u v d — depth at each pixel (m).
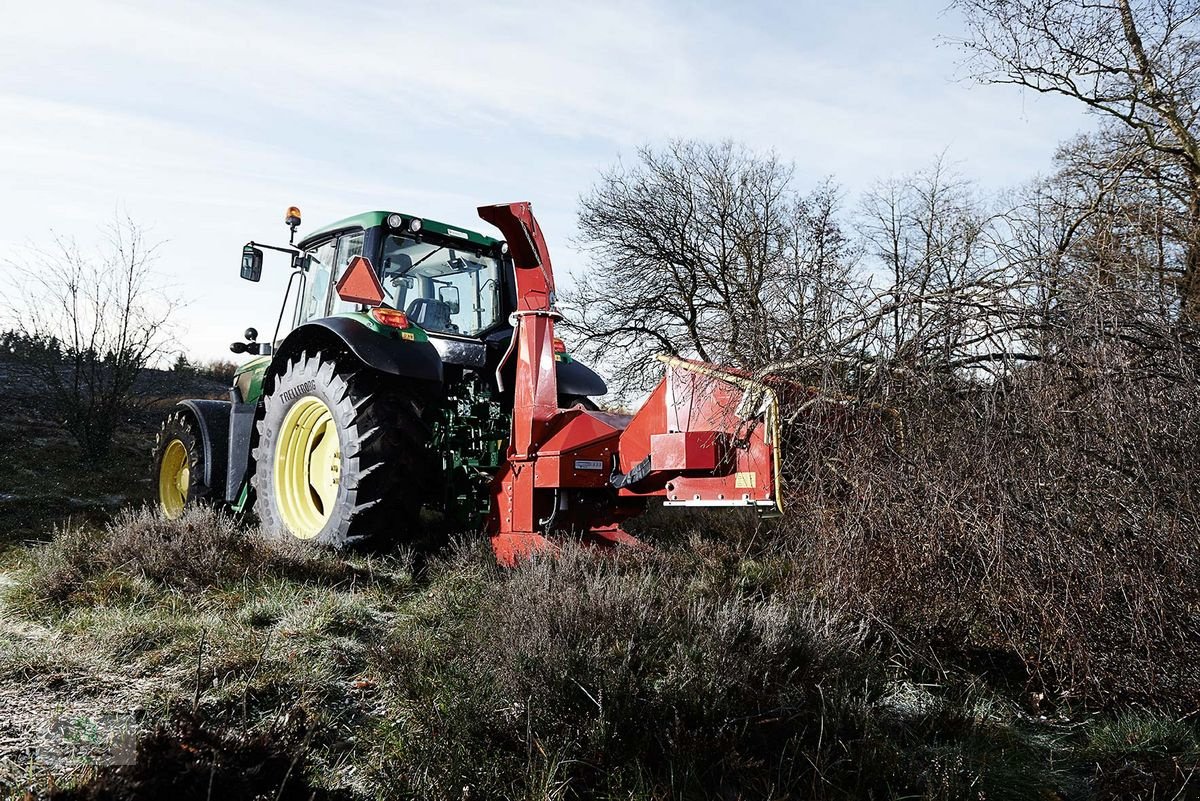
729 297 13.33
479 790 2.30
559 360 6.11
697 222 15.09
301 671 3.04
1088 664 2.95
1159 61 9.25
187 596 3.91
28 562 4.56
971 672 3.37
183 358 17.22
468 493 5.33
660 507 6.99
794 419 3.62
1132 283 3.15
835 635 3.26
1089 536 2.89
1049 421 2.93
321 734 2.61
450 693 2.79
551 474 4.65
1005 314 3.15
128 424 13.17
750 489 3.74
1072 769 2.73
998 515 2.96
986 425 3.01
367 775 2.40
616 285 15.36
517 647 2.95
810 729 2.68
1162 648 2.88
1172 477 2.79
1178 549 2.78
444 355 5.62
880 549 3.29
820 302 3.54
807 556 3.66
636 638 3.18
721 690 2.70
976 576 3.16
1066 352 2.99
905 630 3.43
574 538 4.64
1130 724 2.86
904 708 3.04
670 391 4.17
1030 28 9.57
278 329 6.68
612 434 4.68
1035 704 3.13
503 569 4.60
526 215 4.99
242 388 6.80
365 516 5.03
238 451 6.38
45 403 12.75
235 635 3.40
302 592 4.11
